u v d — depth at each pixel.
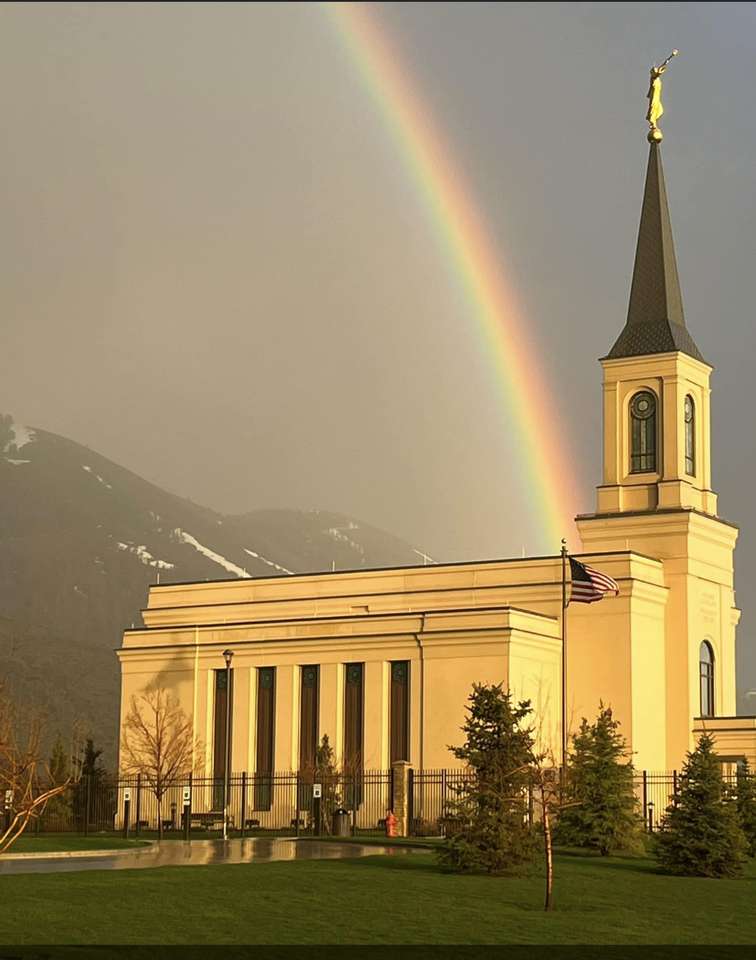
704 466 111.81
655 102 116.00
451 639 100.00
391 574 111.50
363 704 103.25
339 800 96.44
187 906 46.12
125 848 72.12
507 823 59.81
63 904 45.31
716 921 49.50
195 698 109.69
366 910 47.44
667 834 64.44
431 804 95.75
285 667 106.75
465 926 45.50
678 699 104.56
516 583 106.31
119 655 113.31
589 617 102.88
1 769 76.25
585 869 63.09
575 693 102.31
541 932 45.25
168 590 120.94
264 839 83.19
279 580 115.88
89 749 109.75
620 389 110.69
